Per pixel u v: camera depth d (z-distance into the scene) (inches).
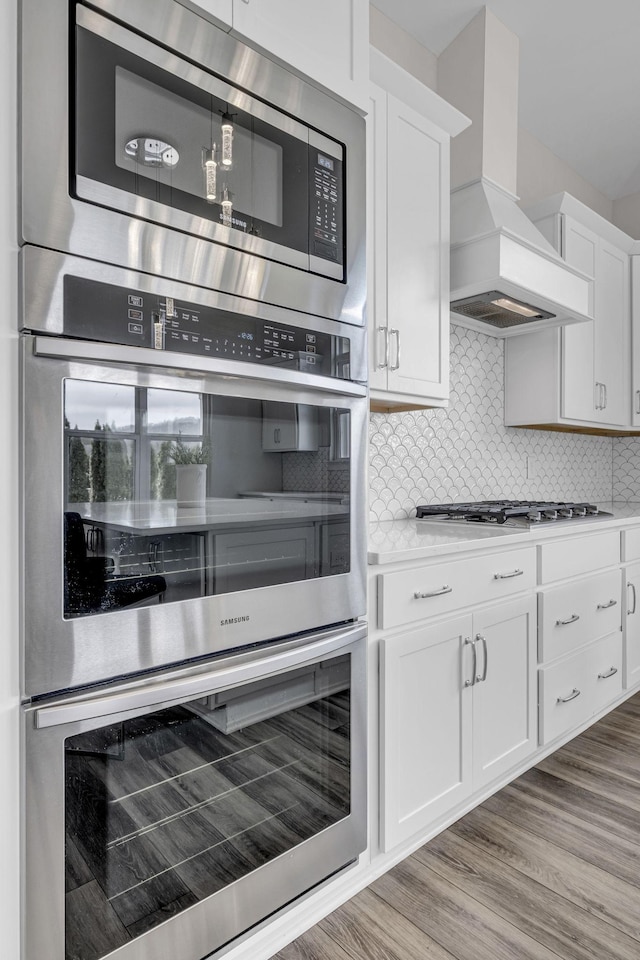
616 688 97.4
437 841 64.0
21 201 32.0
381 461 88.5
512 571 73.2
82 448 34.4
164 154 37.9
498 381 111.0
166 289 37.9
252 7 42.9
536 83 104.7
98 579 35.1
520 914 53.3
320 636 48.8
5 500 32.0
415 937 50.8
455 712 65.1
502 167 90.7
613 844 63.2
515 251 79.4
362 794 52.9
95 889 35.4
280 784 46.0
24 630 32.5
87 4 34.3
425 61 93.0
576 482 134.6
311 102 47.5
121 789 36.6
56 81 33.1
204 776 40.9
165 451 38.1
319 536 48.5
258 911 44.4
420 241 73.5
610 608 95.0
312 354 47.0
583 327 111.6
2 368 31.7
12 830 32.6
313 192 47.5
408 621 58.9
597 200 138.5
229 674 40.9
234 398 41.8
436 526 80.4
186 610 39.3
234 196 41.8
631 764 80.8
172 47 38.3
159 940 38.4
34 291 32.4
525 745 76.1
